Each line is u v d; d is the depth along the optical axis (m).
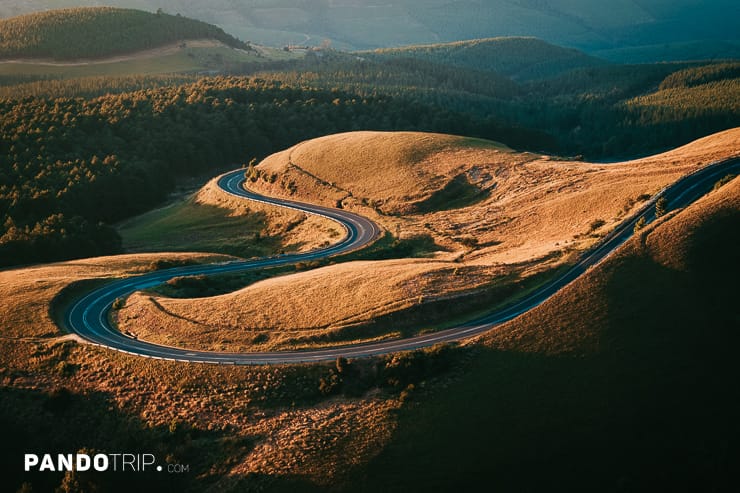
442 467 62.59
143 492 65.31
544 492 61.56
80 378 80.88
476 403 68.25
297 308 88.12
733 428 65.81
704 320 75.38
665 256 83.25
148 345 84.94
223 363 77.19
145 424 72.56
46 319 93.25
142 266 120.31
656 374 70.12
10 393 80.44
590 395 68.44
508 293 85.81
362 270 97.25
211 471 65.50
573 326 75.94
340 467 62.50
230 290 105.81
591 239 96.19
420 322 82.19
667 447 64.62
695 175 106.69
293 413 70.12
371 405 69.19
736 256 81.50
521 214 123.69
